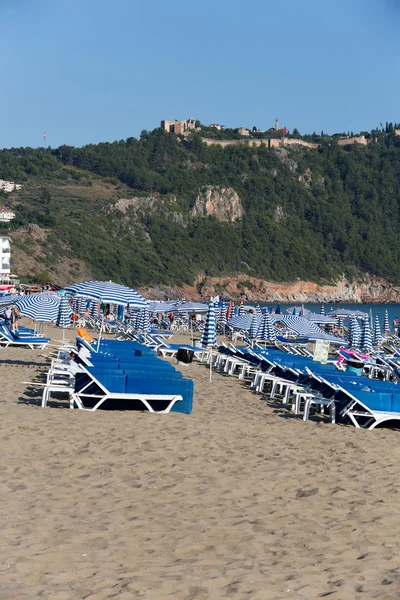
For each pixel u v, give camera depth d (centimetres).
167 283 14738
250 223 18000
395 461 976
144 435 1038
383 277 18350
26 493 731
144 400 1223
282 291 16538
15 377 1580
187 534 635
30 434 994
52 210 15725
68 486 768
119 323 3578
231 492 779
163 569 550
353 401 1249
